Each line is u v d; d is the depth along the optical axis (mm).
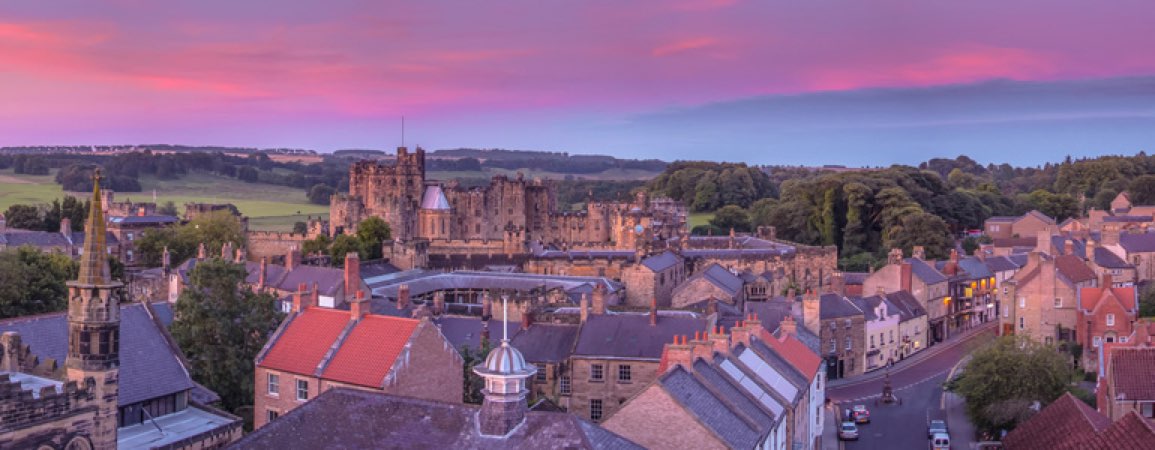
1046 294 153375
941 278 186875
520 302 137125
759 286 197250
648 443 62750
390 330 79375
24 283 117312
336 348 79500
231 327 93688
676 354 68375
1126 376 89250
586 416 104500
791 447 73812
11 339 59656
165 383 73562
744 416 65562
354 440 54219
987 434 109250
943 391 136625
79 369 50750
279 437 55219
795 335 103500
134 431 69625
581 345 106000
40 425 48125
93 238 51094
